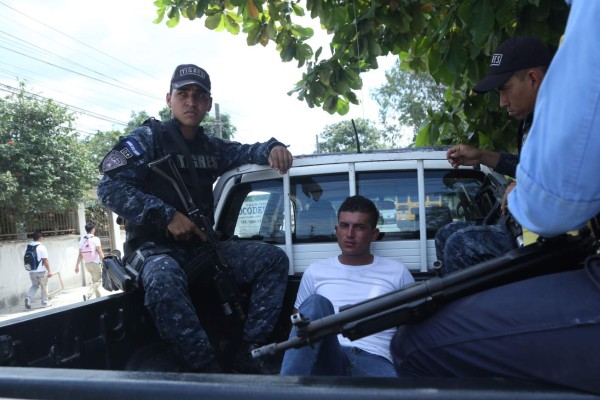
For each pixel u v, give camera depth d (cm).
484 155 248
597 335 92
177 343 217
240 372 248
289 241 280
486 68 318
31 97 1326
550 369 96
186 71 265
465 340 110
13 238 1277
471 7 268
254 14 339
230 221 304
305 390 93
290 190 290
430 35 345
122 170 244
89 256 1128
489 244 213
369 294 232
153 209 235
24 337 171
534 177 95
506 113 350
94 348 205
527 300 104
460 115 396
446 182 282
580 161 89
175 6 352
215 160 283
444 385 90
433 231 279
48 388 108
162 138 260
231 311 246
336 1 352
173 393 100
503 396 87
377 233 255
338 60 359
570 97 89
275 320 251
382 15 321
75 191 1357
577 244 118
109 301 214
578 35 90
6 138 1250
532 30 262
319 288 239
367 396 90
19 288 1234
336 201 287
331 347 168
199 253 251
